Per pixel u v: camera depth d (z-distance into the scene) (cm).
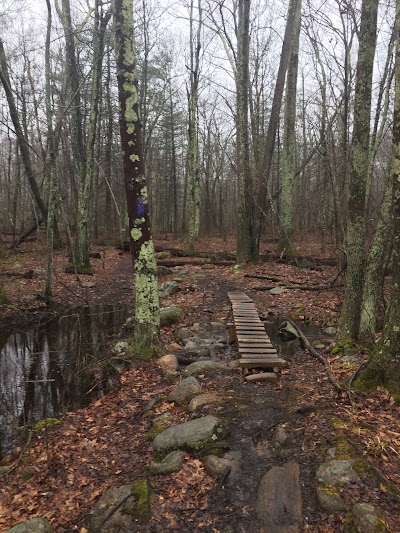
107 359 749
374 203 1196
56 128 1077
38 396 678
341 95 1389
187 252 2002
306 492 352
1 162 3388
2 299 1123
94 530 343
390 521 303
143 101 2467
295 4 1435
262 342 721
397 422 422
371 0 596
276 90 1493
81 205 1577
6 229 2559
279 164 2838
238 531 324
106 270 1695
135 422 522
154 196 3619
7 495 417
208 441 429
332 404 477
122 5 626
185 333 863
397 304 481
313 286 1220
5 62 1381
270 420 465
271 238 2411
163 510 351
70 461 459
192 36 2072
